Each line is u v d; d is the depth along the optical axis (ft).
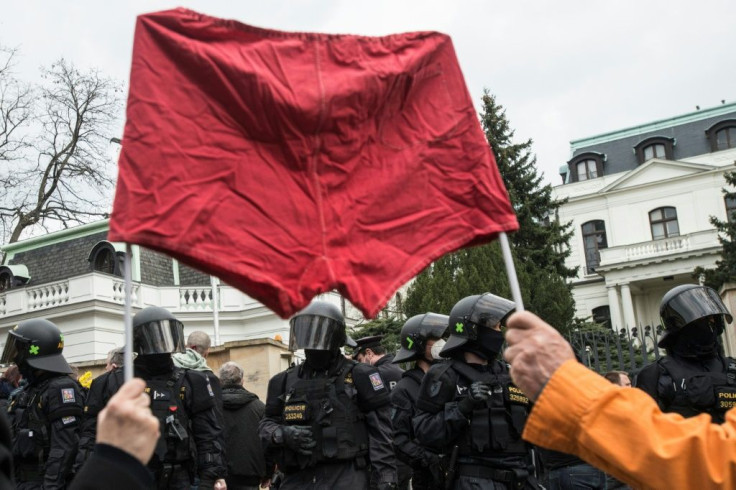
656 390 17.43
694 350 17.47
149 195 7.41
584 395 5.83
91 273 84.79
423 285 74.90
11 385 25.53
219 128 7.89
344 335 18.03
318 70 8.38
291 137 8.13
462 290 74.02
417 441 17.28
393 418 19.57
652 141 152.97
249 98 7.98
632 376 30.27
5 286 97.19
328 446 16.81
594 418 5.76
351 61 8.54
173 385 17.81
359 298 8.03
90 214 98.53
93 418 17.61
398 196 8.48
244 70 7.97
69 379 19.12
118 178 7.39
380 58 8.68
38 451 18.48
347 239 8.20
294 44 8.37
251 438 23.67
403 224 8.44
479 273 78.07
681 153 151.74
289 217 8.02
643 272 136.98
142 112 7.59
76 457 17.37
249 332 92.27
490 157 8.75
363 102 8.45
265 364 44.75
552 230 112.68
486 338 17.06
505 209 8.57
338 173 8.31
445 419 16.40
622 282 138.51
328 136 8.28
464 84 8.99
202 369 22.70
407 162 8.60
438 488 17.40
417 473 18.85
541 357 6.08
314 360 17.83
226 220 7.75
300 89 8.20
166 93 7.73
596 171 156.97
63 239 99.14
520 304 8.16
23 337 19.01
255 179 7.97
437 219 8.55
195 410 17.95
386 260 8.27
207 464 17.85
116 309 86.33
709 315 17.08
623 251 139.33
